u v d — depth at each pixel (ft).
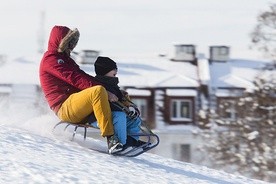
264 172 104.12
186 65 203.31
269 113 111.34
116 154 34.68
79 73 34.83
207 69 198.08
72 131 40.11
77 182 27.12
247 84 191.52
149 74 198.59
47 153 32.24
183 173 34.45
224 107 115.03
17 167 28.30
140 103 191.62
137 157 37.35
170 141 185.37
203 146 114.11
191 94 189.16
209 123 114.01
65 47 35.06
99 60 35.29
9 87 183.93
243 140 109.81
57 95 35.47
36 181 26.55
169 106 189.78
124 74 198.70
